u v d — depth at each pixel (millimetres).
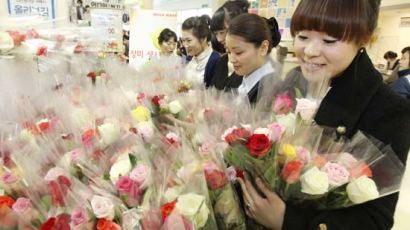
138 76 2209
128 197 773
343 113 934
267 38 1698
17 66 1841
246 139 854
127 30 4047
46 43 2049
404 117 857
